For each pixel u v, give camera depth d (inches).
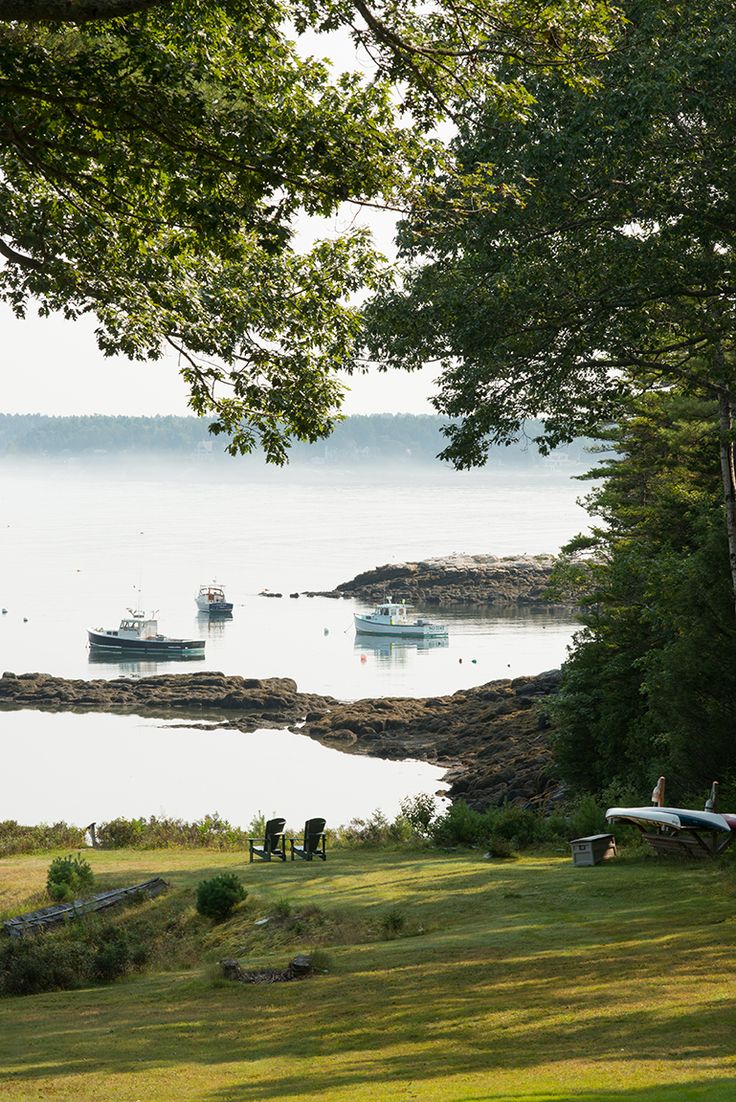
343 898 1304.1
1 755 3750.0
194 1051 691.4
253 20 820.0
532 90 1144.8
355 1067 609.6
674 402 2220.7
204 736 4106.8
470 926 1066.7
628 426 2485.2
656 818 1227.2
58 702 4810.5
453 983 811.4
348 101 853.2
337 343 1000.9
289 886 1421.0
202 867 1663.4
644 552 2352.4
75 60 724.7
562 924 1009.5
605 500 2600.9
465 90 880.3
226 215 816.3
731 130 1160.8
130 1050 707.4
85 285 908.6
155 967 1155.9
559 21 890.1
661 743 1940.2
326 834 1940.2
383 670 5600.4
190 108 754.2
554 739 2432.3
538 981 784.3
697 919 951.0
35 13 636.1
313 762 3622.0
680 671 1646.2
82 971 1078.4
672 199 1176.8
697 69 1075.9
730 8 1120.2
